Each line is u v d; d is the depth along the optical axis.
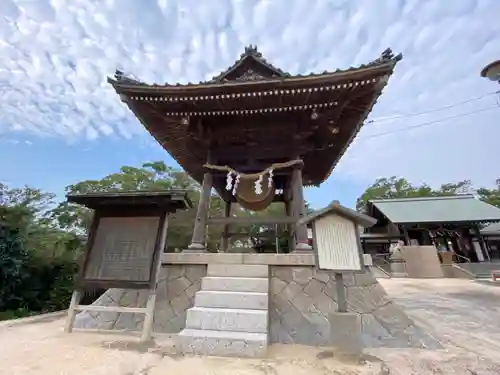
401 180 44.84
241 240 20.20
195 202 21.25
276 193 10.02
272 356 3.64
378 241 25.03
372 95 6.04
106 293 5.72
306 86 5.80
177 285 5.55
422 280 14.88
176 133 7.64
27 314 11.42
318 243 4.03
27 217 12.77
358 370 3.14
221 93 6.07
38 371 3.13
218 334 3.86
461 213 22.17
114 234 5.12
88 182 20.92
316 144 7.74
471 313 6.57
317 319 4.79
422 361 3.45
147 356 3.59
